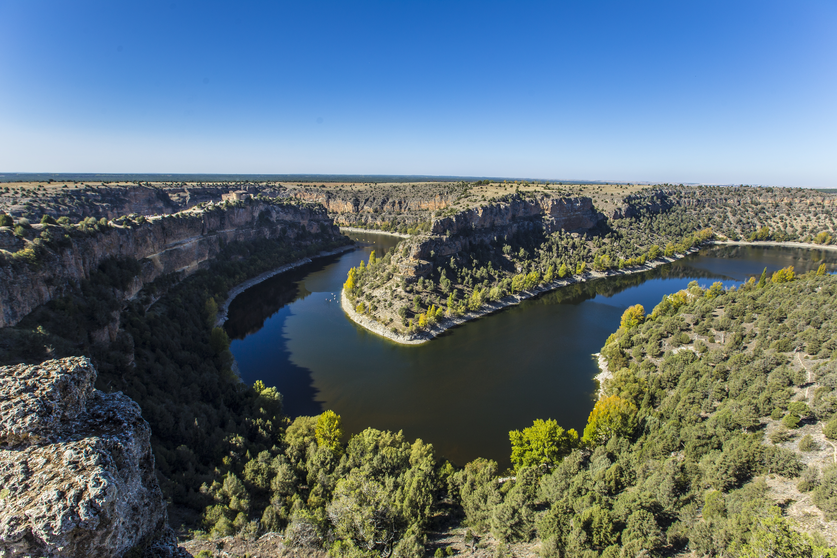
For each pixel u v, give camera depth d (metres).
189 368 75.75
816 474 40.34
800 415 53.22
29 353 55.78
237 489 44.28
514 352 108.56
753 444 44.72
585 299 156.50
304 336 120.44
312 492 45.28
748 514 34.38
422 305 130.38
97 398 18.91
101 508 14.69
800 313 86.06
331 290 170.88
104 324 71.56
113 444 16.88
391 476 47.06
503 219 199.12
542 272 177.50
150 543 18.25
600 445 57.62
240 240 195.50
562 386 91.00
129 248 106.75
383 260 162.00
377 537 36.88
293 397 87.12
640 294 163.75
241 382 84.94
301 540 36.34
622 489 44.66
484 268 164.50
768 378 64.38
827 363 64.25
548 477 46.62
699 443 49.41
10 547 13.89
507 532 38.88
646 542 33.69
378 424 77.31
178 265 136.00
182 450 51.50
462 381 93.38
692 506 38.53
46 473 15.15
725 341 88.19
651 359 88.75
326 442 56.28
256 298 156.62
